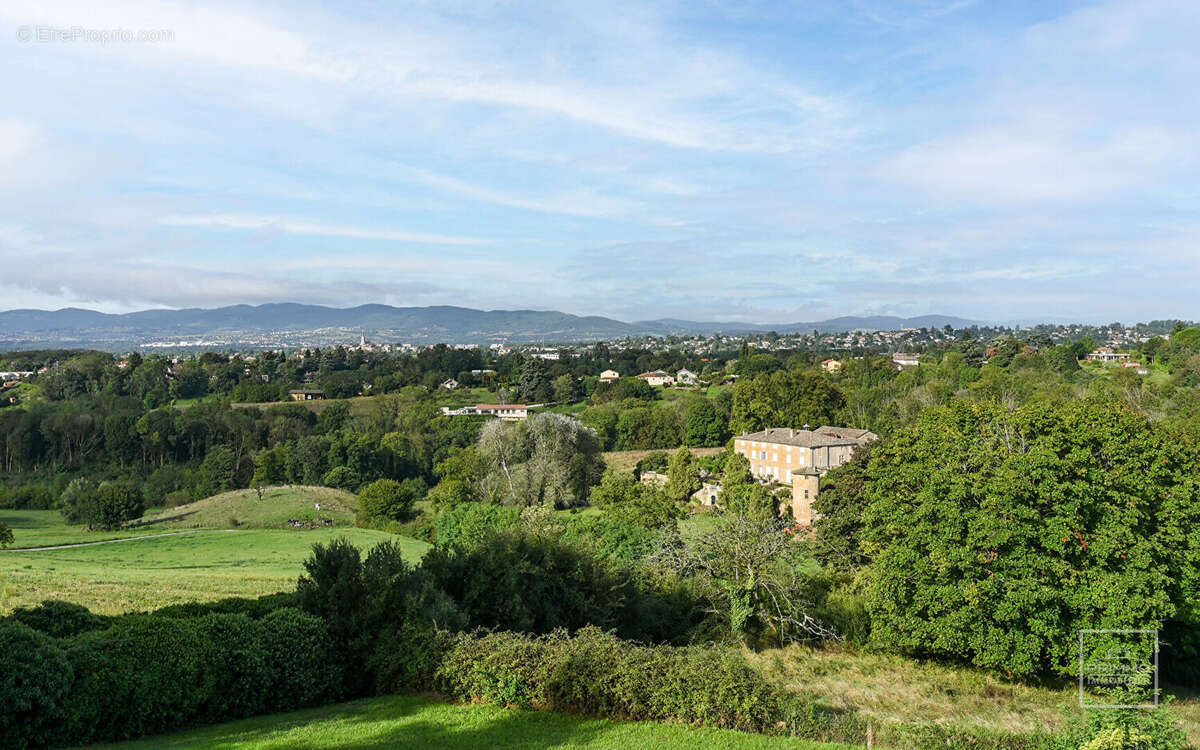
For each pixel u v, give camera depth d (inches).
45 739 537.0
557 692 682.2
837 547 1733.5
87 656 565.6
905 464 1244.5
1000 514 1024.2
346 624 775.1
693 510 2842.0
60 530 2903.5
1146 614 960.9
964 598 1029.2
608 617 1056.2
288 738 579.8
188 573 1685.5
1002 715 903.7
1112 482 1036.5
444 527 2343.8
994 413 1285.7
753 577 1194.6
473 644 737.0
